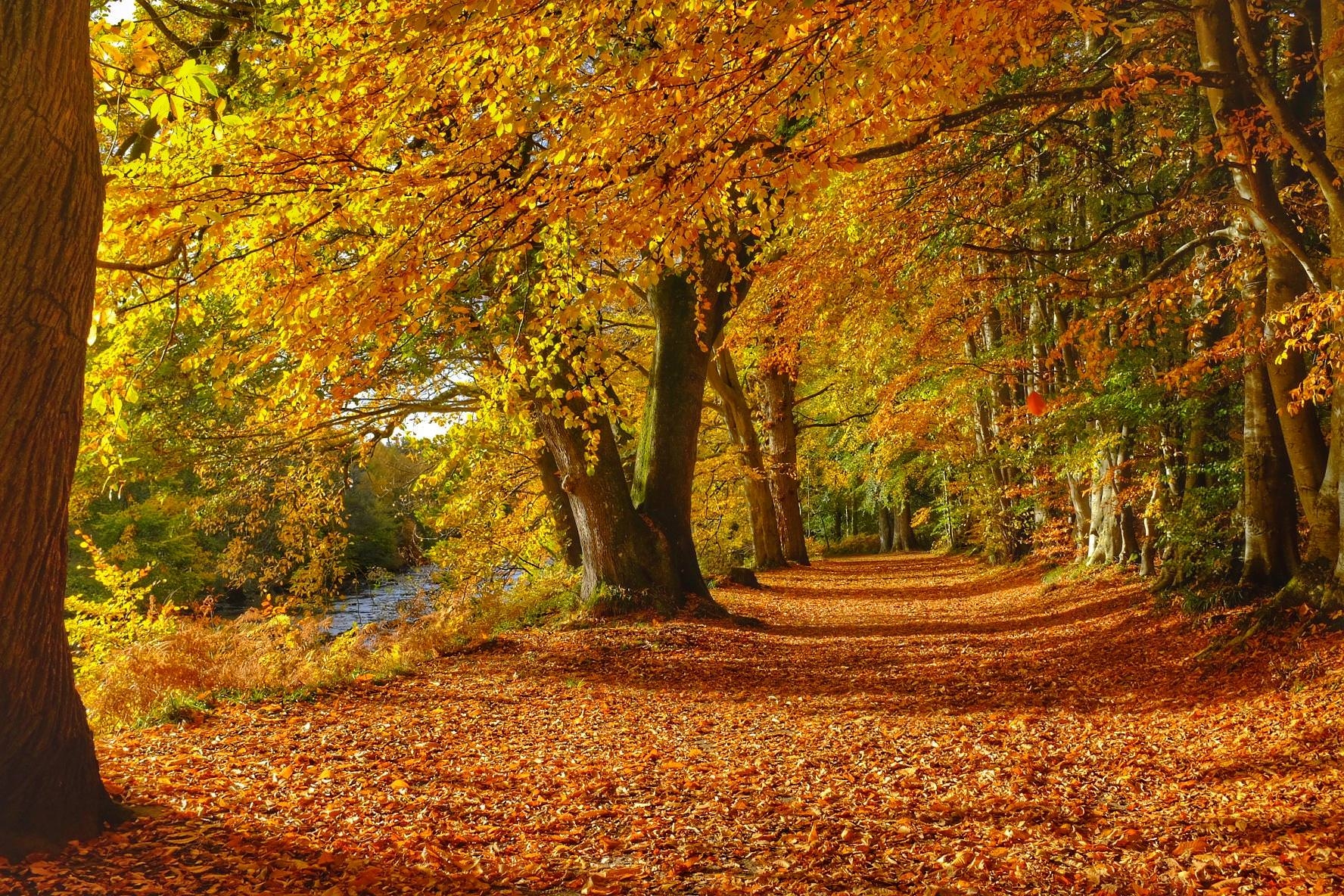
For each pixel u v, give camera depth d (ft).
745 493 100.78
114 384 20.71
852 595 74.33
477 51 17.42
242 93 30.32
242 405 48.21
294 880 13.74
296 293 19.29
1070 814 17.79
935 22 14.62
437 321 22.57
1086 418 49.06
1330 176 25.59
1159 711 26.40
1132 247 42.42
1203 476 44.21
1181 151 42.60
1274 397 34.40
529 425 48.62
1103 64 37.50
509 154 19.45
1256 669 27.71
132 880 13.01
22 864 13.10
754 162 17.56
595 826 17.63
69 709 14.57
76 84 13.65
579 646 40.27
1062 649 40.19
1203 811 17.21
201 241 21.34
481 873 14.76
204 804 16.75
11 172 12.99
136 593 34.88
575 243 20.99
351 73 19.16
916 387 75.10
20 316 13.20
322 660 32.32
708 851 16.31
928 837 16.88
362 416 50.70
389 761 21.03
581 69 19.94
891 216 38.75
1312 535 29.96
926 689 33.09
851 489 142.51
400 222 19.38
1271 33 37.63
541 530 62.80
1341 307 21.90
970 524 113.70
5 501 13.39
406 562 78.69
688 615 48.29
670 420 51.60
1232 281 32.48
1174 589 41.22
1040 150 41.34
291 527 56.80
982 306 53.67
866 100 16.10
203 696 26.04
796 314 44.42
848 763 22.75
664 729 26.86
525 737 24.70
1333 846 14.48
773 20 14.11
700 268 27.20
